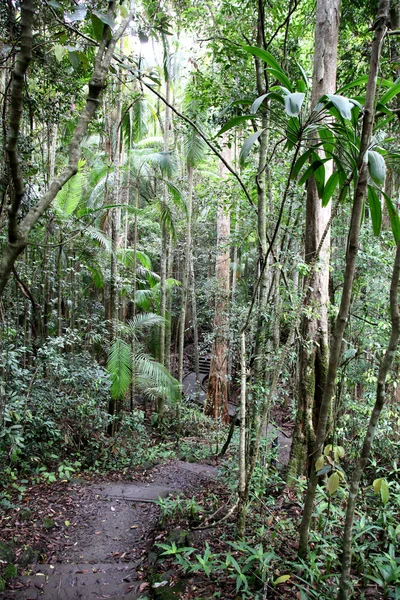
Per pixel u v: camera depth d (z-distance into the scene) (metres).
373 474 4.11
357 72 5.11
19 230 1.22
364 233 4.95
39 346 6.53
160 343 10.04
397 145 4.02
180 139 11.17
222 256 10.52
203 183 8.88
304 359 4.25
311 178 4.20
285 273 4.00
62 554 3.72
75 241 6.95
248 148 2.10
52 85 4.48
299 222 5.19
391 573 2.32
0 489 4.78
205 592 2.60
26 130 5.16
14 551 3.62
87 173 8.30
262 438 4.08
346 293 1.97
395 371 4.93
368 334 4.93
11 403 4.72
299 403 4.29
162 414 9.32
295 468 4.17
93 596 3.01
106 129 8.25
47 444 5.89
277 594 2.39
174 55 7.81
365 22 5.27
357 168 1.95
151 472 6.45
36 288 6.63
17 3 2.75
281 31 5.76
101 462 6.59
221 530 3.48
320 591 2.32
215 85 5.87
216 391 10.67
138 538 4.11
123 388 6.88
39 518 4.32
